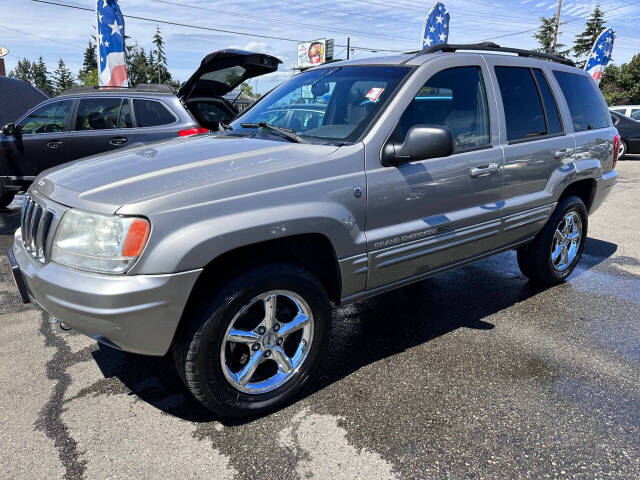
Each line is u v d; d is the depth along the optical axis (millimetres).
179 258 2025
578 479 2059
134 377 2814
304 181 2379
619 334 3398
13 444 2242
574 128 4043
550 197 3773
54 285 2090
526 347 3203
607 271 4770
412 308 3854
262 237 2213
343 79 3180
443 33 14445
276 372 2559
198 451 2217
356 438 2309
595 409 2535
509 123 3420
